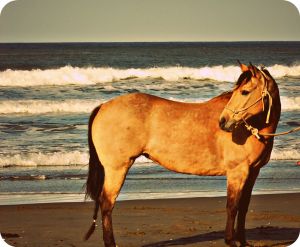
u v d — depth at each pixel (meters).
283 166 14.16
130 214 9.62
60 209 10.07
